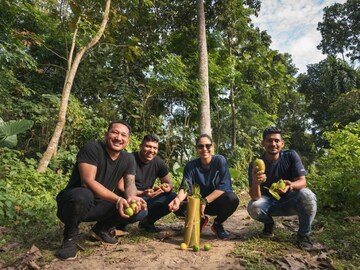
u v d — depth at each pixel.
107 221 3.62
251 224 4.75
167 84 9.81
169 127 10.45
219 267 2.96
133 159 3.54
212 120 13.99
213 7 13.30
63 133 8.12
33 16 8.65
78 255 3.22
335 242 3.70
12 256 3.17
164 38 12.48
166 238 3.92
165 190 4.06
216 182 3.98
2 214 4.24
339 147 5.86
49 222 4.29
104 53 9.82
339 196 5.31
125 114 9.73
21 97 8.44
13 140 6.17
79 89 9.74
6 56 7.36
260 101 15.29
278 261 3.02
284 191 3.35
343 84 21.75
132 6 10.58
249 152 12.98
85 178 3.09
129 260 3.11
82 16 7.91
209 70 12.07
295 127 24.56
